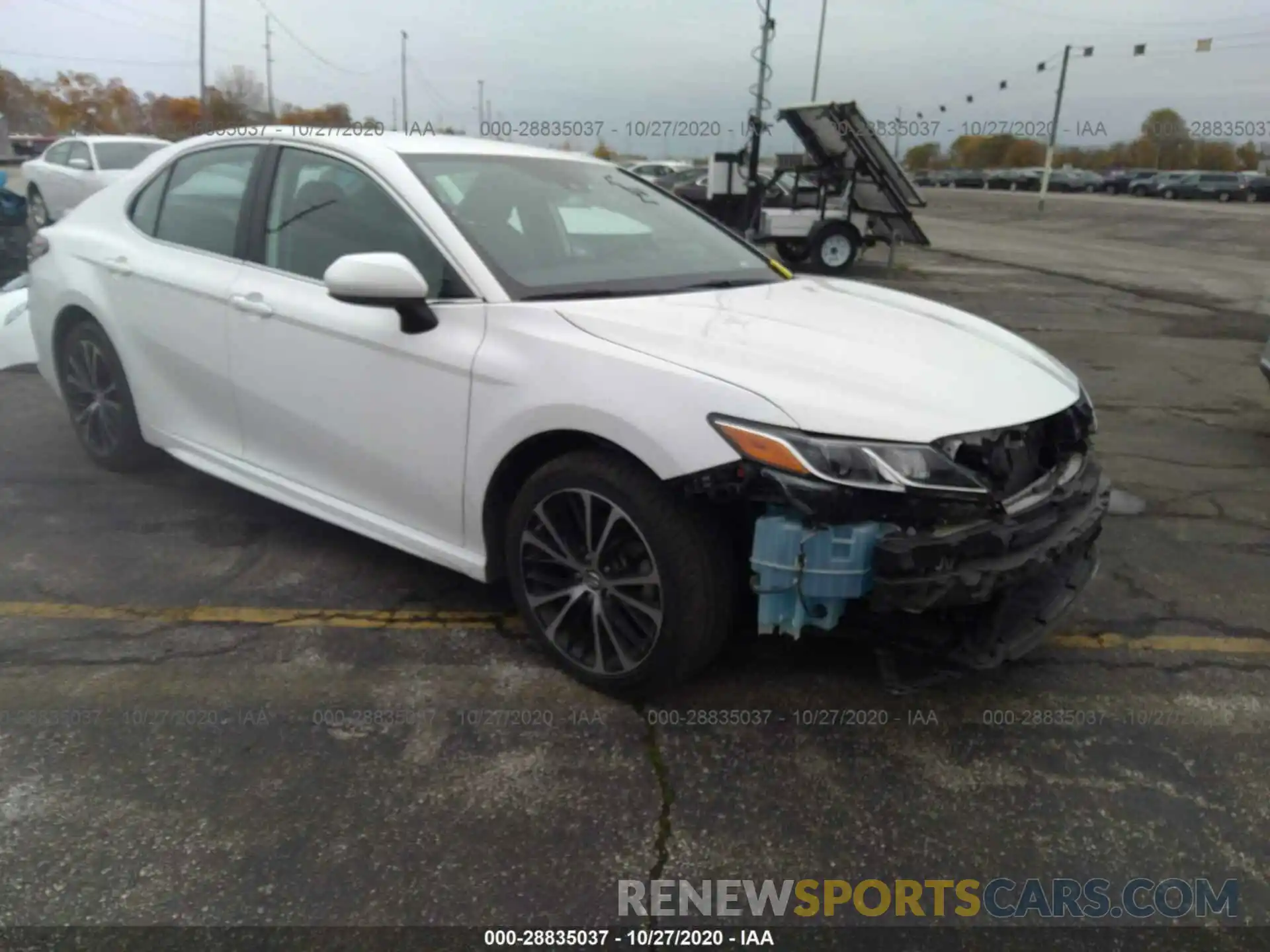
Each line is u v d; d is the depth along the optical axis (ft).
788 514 8.48
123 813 8.30
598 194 12.89
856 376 9.07
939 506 8.41
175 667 10.48
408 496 11.06
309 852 7.94
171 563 12.91
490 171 12.06
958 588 8.37
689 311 10.33
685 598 9.11
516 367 9.75
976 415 8.92
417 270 10.57
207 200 13.30
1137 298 44.98
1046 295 45.14
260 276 12.21
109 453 15.31
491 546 10.59
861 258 62.23
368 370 10.94
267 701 9.93
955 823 8.50
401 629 11.38
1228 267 61.36
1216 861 8.16
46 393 20.84
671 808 8.57
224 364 12.66
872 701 10.14
